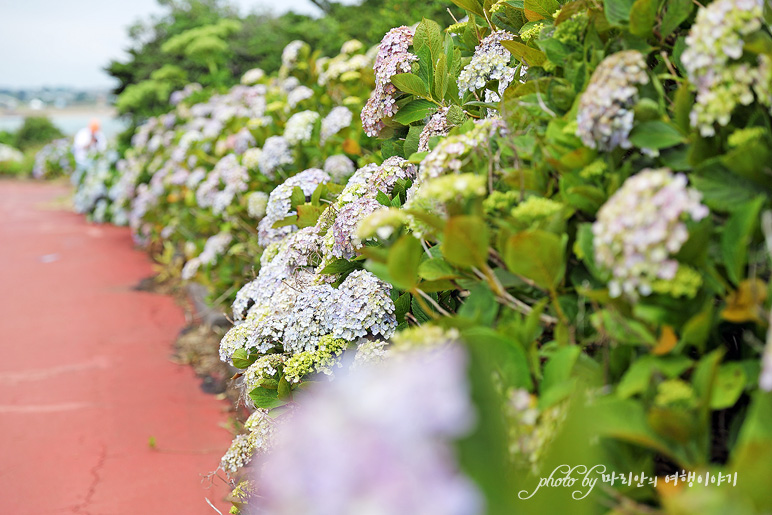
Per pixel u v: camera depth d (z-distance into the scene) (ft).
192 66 48.98
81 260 29.58
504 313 5.64
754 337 5.10
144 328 19.29
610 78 5.52
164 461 11.57
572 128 5.76
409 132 8.38
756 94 5.38
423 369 4.14
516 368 5.17
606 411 4.88
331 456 4.04
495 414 4.43
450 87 8.32
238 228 17.19
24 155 86.79
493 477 4.35
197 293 20.47
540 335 5.67
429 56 8.34
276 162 13.98
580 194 5.57
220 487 10.66
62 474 11.21
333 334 7.52
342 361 7.49
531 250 5.30
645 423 4.87
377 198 8.00
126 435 12.57
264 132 16.60
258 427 7.68
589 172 5.60
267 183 15.51
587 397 5.07
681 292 4.90
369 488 4.00
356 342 7.56
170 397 14.32
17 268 28.17
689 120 5.51
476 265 5.58
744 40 5.29
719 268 5.18
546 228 5.57
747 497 4.42
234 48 47.11
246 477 8.18
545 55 6.77
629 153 5.89
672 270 4.86
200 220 20.03
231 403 13.32
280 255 9.42
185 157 22.74
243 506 8.02
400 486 4.00
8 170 77.05
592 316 5.27
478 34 8.58
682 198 4.83
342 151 13.99
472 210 5.82
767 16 5.48
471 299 5.76
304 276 8.64
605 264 5.03
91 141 47.01
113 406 13.91
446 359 4.24
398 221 6.11
